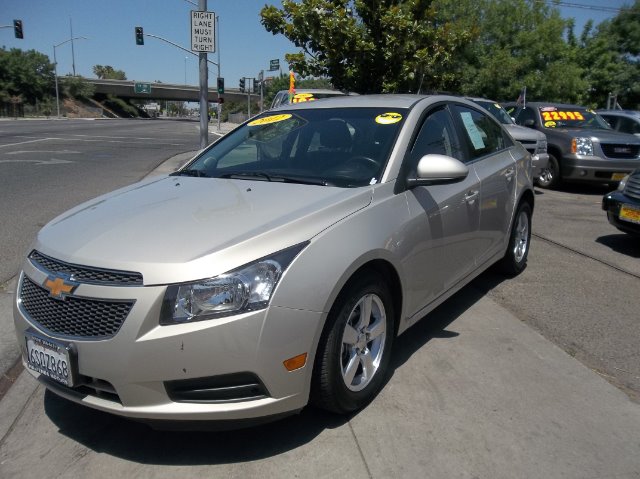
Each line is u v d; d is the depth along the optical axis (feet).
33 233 23.11
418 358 12.46
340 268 9.14
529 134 33.55
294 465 8.96
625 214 21.30
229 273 8.30
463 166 11.19
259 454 9.24
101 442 9.66
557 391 11.10
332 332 9.25
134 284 8.30
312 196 10.41
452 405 10.59
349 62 35.42
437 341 13.34
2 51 238.48
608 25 102.63
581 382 11.46
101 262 8.64
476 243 14.39
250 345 8.25
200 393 8.36
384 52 33.81
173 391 8.34
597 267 19.43
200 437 9.73
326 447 9.39
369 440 9.56
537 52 78.54
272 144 13.52
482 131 16.02
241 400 8.48
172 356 8.13
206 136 45.14
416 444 9.45
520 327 14.19
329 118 13.53
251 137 14.23
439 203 12.25
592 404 10.64
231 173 12.71
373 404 10.64
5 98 225.15
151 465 9.04
